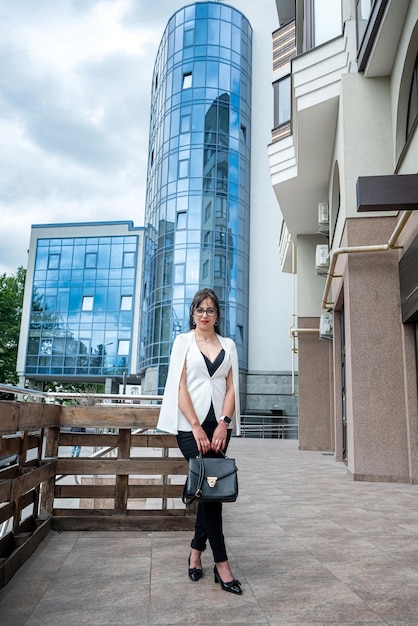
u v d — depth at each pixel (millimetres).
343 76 8914
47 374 37312
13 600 2498
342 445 11461
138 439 4227
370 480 7789
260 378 28703
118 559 3211
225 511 5117
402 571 3025
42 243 39188
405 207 6410
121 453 4172
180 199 29156
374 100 8758
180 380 2811
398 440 7852
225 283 28312
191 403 2773
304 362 15703
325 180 12648
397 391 7969
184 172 29375
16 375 40219
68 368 37188
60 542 3609
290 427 28047
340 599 2537
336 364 11836
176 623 2229
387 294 8188
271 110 31250
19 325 41656
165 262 29031
